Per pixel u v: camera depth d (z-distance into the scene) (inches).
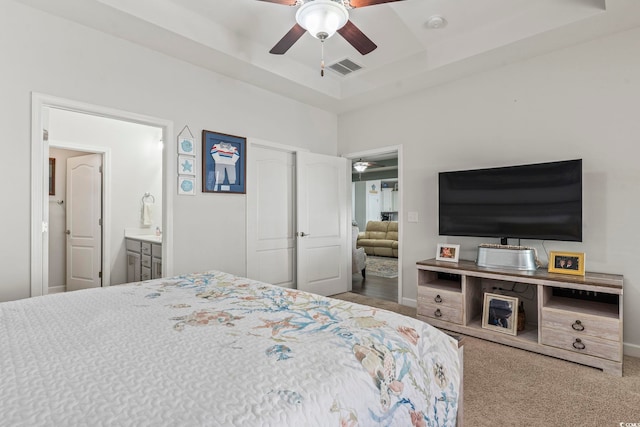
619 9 88.0
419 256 146.3
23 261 87.2
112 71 101.5
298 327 44.6
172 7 99.2
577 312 91.6
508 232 115.3
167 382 29.6
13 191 85.6
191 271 120.6
